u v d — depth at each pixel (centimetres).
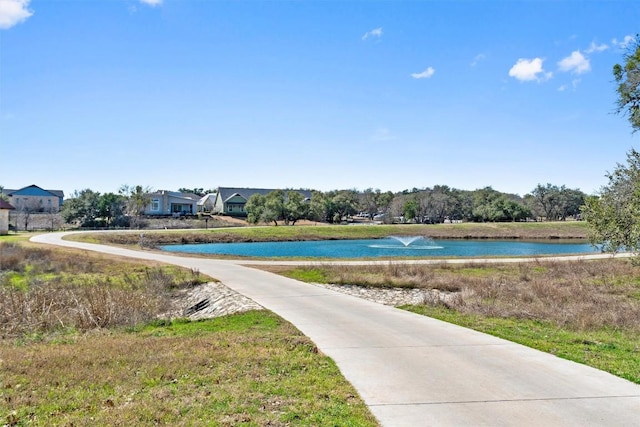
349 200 8956
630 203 1359
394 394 555
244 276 1878
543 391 565
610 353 756
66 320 1195
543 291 1554
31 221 6388
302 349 761
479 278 1894
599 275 2127
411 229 6638
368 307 1195
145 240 4528
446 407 516
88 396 561
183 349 780
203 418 485
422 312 1162
